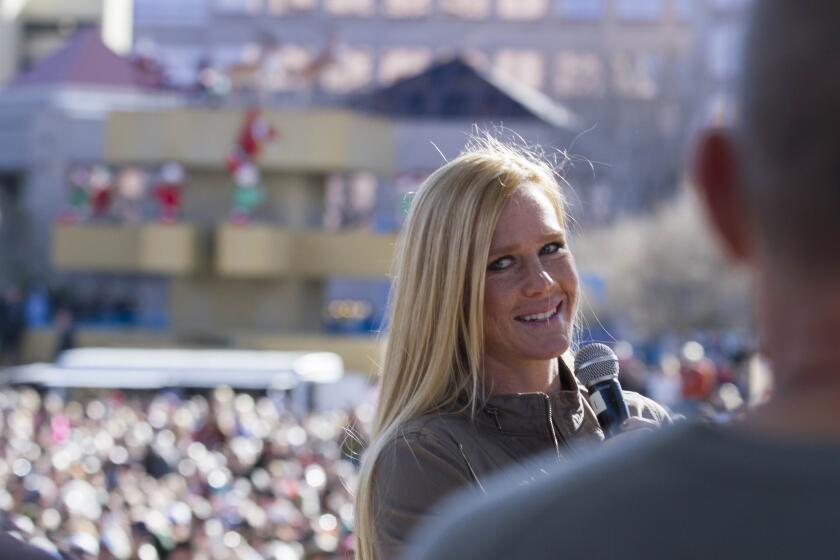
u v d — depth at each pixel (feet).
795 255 9.28
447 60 395.55
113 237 230.48
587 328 27.89
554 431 22.34
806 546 8.67
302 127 229.45
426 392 22.33
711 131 9.70
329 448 109.50
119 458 95.91
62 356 196.95
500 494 9.82
